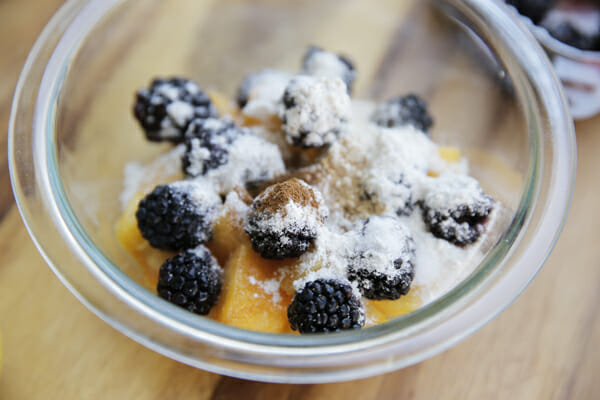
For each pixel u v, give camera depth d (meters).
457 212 0.23
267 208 0.22
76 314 0.26
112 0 0.26
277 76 0.28
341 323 0.21
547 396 0.26
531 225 0.23
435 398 0.25
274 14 0.31
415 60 0.30
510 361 0.26
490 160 0.26
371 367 0.21
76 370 0.25
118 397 0.25
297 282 0.22
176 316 0.21
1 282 0.26
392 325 0.21
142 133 0.28
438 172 0.25
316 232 0.23
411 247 0.23
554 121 0.24
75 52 0.25
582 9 0.31
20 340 0.25
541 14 0.31
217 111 0.27
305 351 0.21
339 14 0.31
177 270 0.23
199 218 0.23
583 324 0.27
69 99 0.25
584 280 0.27
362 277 0.22
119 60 0.28
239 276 0.23
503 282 0.22
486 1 0.25
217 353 0.21
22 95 0.24
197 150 0.24
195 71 0.30
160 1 0.29
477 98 0.28
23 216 0.23
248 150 0.24
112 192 0.26
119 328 0.21
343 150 0.25
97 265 0.22
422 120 0.27
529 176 0.23
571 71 0.29
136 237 0.24
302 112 0.24
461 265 0.23
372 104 0.29
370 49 0.30
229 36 0.31
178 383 0.25
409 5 0.30
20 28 0.30
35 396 0.25
